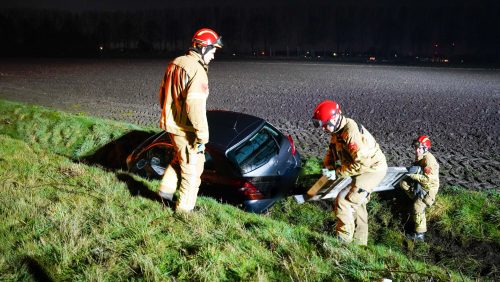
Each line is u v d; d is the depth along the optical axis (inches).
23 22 3117.6
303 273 109.0
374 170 159.0
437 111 603.5
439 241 214.5
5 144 242.5
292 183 237.0
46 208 141.6
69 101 677.9
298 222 238.5
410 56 3257.9
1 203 142.9
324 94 812.0
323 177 182.5
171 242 123.2
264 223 147.9
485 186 261.9
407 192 213.2
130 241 122.3
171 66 130.0
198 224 134.9
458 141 407.5
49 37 3070.9
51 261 110.3
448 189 239.0
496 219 212.4
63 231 125.0
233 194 217.5
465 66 1974.7
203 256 114.7
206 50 128.1
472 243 209.3
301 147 370.0
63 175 183.3
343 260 120.1
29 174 180.4
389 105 665.0
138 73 1293.1
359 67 1790.1
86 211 141.3
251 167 219.9
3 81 963.3
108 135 360.2
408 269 120.0
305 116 561.9
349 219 167.5
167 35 4092.0
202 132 127.6
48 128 385.1
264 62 2178.9
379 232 224.2
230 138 227.3
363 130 155.3
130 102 681.0
